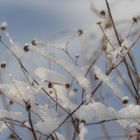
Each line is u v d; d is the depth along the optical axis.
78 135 0.56
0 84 0.57
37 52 0.59
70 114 0.56
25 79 0.59
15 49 0.59
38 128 0.56
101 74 0.59
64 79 0.59
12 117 0.57
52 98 0.58
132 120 0.58
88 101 0.57
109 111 0.56
